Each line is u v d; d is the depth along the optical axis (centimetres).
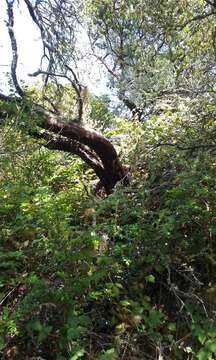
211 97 635
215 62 720
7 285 381
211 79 696
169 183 461
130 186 504
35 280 344
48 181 588
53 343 342
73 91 686
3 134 566
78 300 356
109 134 711
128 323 355
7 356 338
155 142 588
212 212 408
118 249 380
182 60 761
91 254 364
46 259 388
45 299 342
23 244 403
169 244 396
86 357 338
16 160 582
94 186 631
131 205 446
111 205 446
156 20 724
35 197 445
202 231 405
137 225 399
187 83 709
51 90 666
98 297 364
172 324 358
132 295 377
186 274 392
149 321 355
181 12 708
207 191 409
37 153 605
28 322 337
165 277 394
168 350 353
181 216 400
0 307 367
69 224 422
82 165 677
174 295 383
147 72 837
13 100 573
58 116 600
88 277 348
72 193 512
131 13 751
